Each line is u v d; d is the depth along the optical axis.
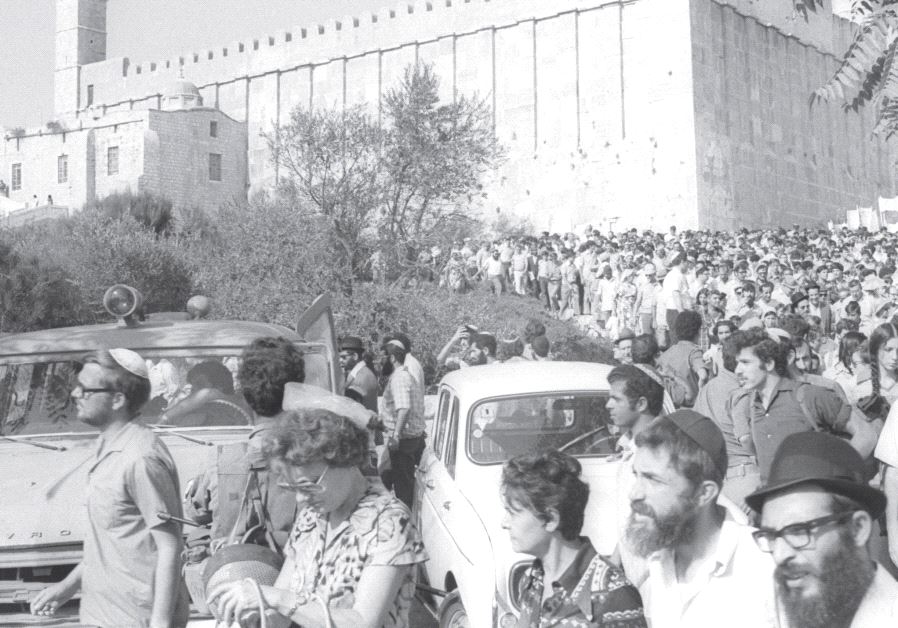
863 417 6.29
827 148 64.19
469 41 62.22
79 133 67.62
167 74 75.62
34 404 7.27
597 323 31.95
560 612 3.19
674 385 9.99
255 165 69.44
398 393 9.98
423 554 3.66
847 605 2.71
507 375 7.83
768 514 2.83
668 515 3.31
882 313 17.47
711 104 55.69
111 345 7.45
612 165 56.41
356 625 3.48
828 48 65.12
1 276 25.61
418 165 37.84
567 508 3.26
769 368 6.29
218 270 27.84
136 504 4.63
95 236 30.75
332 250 27.55
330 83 67.44
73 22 81.94
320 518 3.73
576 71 58.12
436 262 34.88
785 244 38.25
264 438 3.60
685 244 38.62
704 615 3.33
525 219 59.03
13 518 5.82
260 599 3.49
